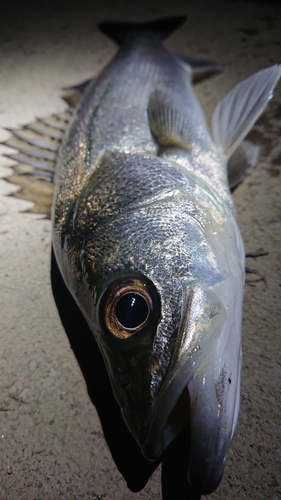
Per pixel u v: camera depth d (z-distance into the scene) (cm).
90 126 20
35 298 19
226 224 16
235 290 14
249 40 32
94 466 14
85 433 15
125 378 12
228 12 36
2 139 28
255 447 14
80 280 14
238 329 13
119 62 26
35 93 31
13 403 16
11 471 15
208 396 12
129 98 22
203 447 11
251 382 16
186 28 35
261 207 21
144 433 12
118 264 13
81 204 16
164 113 21
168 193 15
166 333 12
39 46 37
